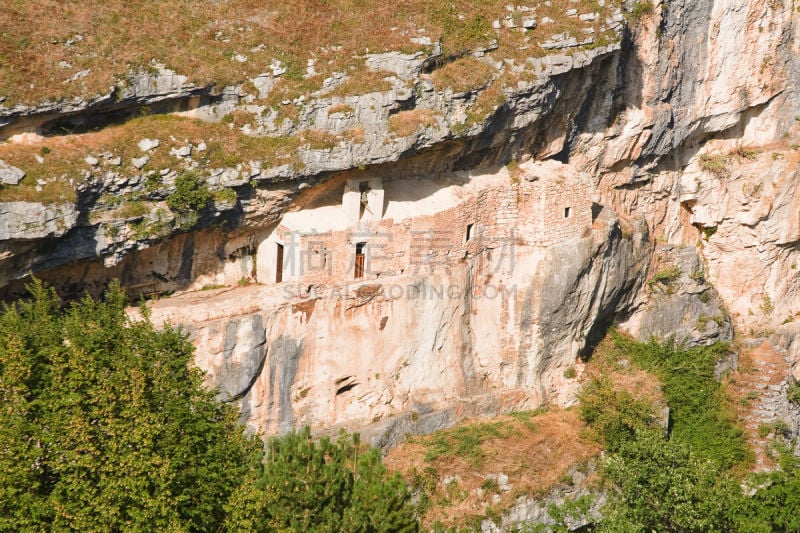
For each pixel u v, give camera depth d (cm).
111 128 4459
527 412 5531
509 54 5206
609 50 5469
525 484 4994
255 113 4681
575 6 5403
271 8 4888
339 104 4772
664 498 5019
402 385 5100
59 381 3503
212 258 4850
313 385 4819
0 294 4262
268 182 4659
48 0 4494
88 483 3416
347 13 4978
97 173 4238
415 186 5181
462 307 5284
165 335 3838
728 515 5134
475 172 5400
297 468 3738
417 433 5097
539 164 5638
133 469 3438
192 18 4734
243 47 4741
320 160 4706
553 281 5428
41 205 4047
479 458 5028
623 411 5497
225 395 4544
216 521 3653
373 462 3947
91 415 3491
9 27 4328
